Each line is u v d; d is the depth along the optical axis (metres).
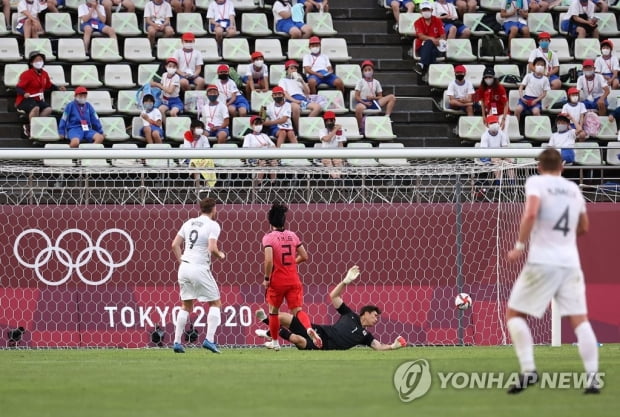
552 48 93.50
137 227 64.50
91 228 64.31
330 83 87.00
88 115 79.75
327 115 79.94
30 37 88.06
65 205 64.50
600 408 30.31
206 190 66.31
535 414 29.11
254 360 48.78
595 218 66.00
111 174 70.00
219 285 64.50
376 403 31.80
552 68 90.00
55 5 90.06
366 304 65.19
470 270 66.00
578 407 30.53
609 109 87.69
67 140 80.31
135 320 63.69
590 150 74.62
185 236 53.12
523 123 87.50
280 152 60.66
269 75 88.06
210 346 53.62
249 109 84.19
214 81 83.88
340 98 86.00
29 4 88.81
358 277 65.50
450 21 92.75
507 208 66.56
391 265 65.62
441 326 65.25
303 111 84.25
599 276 65.62
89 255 64.19
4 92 85.69
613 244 65.94
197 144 78.06
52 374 41.66
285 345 63.06
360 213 65.75
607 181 72.44
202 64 86.06
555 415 28.91
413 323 65.25
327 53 90.38
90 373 42.00
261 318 57.28
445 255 66.00
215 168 63.09
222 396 33.66
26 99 81.44
